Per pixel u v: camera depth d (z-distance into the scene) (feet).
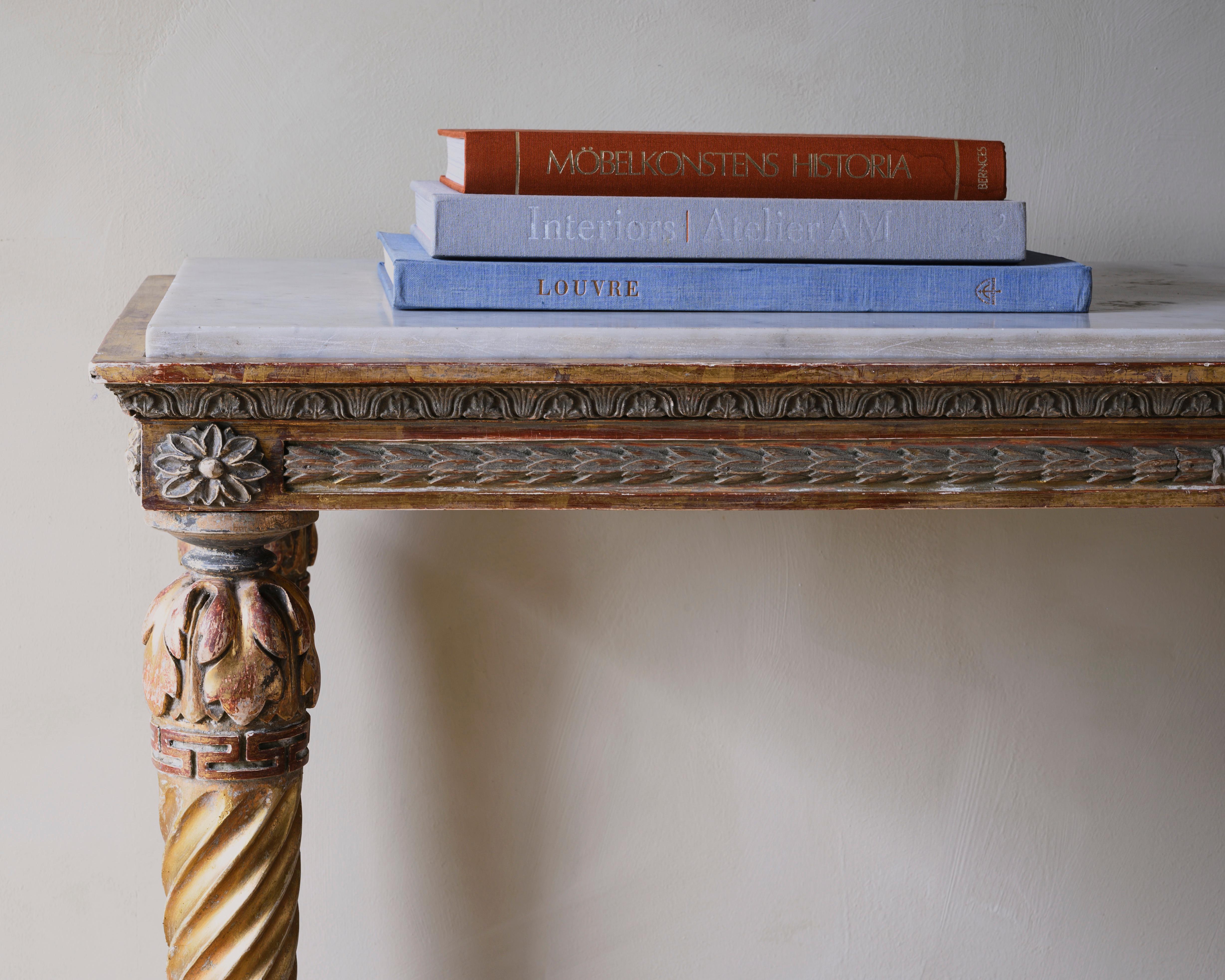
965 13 3.20
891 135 3.16
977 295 2.21
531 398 1.92
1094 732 3.63
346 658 3.39
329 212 3.13
